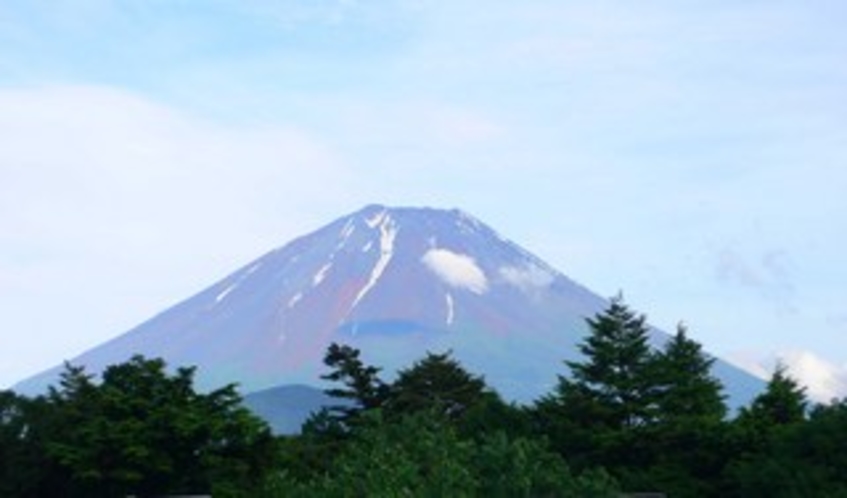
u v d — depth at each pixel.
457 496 30.44
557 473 34.94
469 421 83.12
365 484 30.58
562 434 84.06
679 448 80.56
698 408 85.69
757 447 76.88
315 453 75.69
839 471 63.06
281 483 33.09
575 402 85.94
